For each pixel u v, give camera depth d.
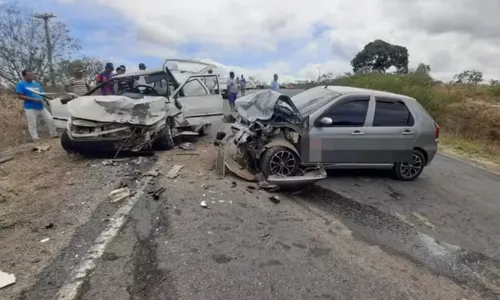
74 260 3.23
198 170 6.03
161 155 7.02
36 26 17.39
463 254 4.04
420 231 4.54
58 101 7.60
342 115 6.13
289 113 5.90
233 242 3.76
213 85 9.28
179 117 8.25
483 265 3.84
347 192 5.79
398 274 3.48
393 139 6.27
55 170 5.91
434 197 5.87
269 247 3.73
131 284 2.94
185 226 4.01
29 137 8.94
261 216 4.46
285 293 2.98
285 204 4.98
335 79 24.45
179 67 9.60
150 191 4.94
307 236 4.05
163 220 4.13
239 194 5.07
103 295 2.78
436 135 6.68
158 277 3.05
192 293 2.87
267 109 5.74
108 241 3.59
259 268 3.32
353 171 7.08
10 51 16.78
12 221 3.91
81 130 6.19
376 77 19.64
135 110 6.48
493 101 15.74
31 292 2.77
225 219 4.27
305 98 6.88
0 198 4.53
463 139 12.71
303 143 5.91
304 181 5.39
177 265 3.25
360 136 6.11
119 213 4.25
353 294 3.06
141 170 5.95
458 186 6.59
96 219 4.08
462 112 14.18
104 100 6.31
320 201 5.30
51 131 8.91
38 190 4.91
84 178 5.47
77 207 4.37
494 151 10.66
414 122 6.45
